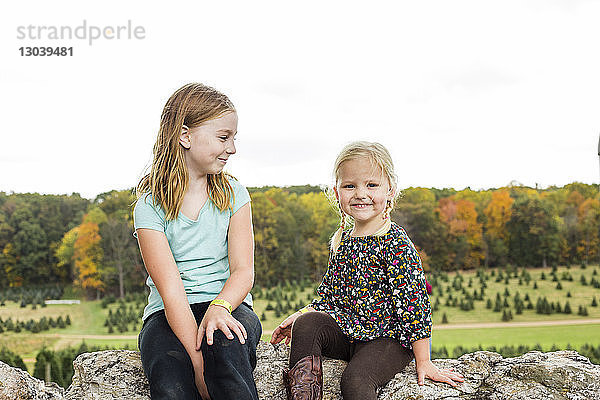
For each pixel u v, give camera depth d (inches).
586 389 74.4
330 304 85.2
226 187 82.6
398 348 79.7
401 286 79.7
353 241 83.8
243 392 67.1
